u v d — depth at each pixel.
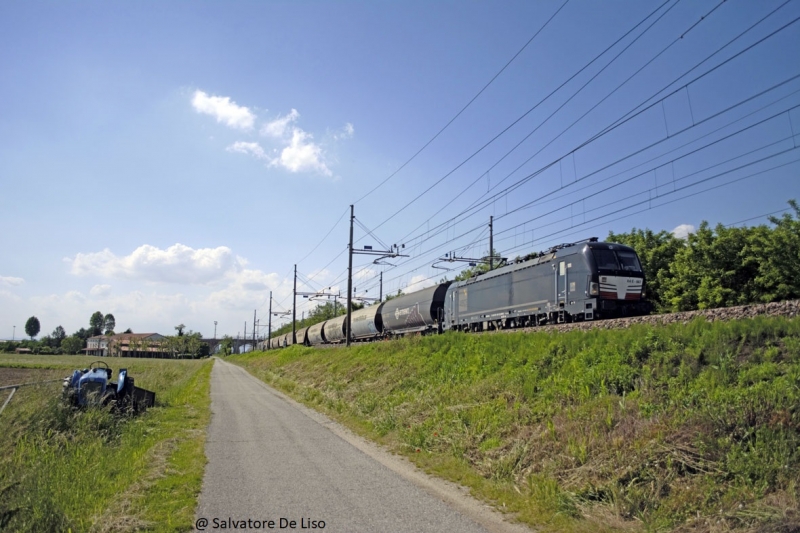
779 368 9.23
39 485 8.05
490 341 18.70
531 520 7.15
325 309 91.94
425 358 20.81
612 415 9.48
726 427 7.74
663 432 8.20
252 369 57.47
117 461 10.48
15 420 11.78
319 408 20.00
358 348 31.05
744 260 29.08
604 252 21.25
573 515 7.20
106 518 7.10
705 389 9.28
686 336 11.72
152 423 15.56
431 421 13.33
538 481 8.34
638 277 21.33
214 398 24.50
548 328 19.02
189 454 11.40
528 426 10.81
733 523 6.10
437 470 9.97
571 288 21.78
